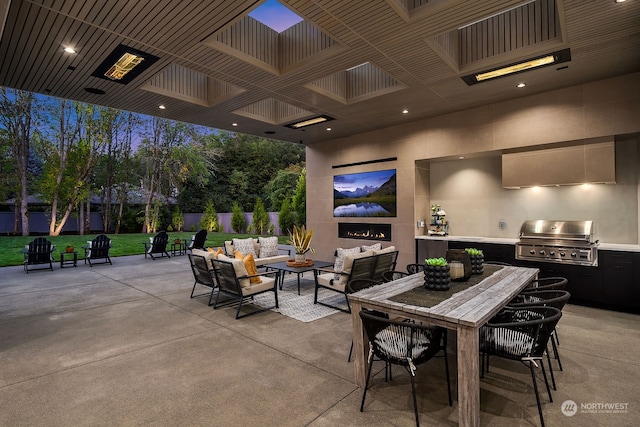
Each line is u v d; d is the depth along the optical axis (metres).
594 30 3.20
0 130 13.99
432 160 6.42
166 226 18.78
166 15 3.00
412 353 2.09
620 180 4.68
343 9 2.92
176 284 6.25
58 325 3.96
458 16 3.03
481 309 2.11
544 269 4.73
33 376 2.71
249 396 2.37
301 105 5.48
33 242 7.61
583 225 4.62
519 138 5.09
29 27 3.16
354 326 2.51
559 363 2.73
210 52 3.70
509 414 2.12
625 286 4.11
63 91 4.82
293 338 3.48
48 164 14.48
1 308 4.69
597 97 4.43
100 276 7.07
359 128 6.94
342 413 2.16
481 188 6.12
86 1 2.78
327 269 6.73
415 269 4.15
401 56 3.78
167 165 17.58
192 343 3.37
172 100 5.22
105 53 3.68
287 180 17.11
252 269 4.50
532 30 3.68
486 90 4.80
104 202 17.81
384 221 6.91
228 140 20.94
